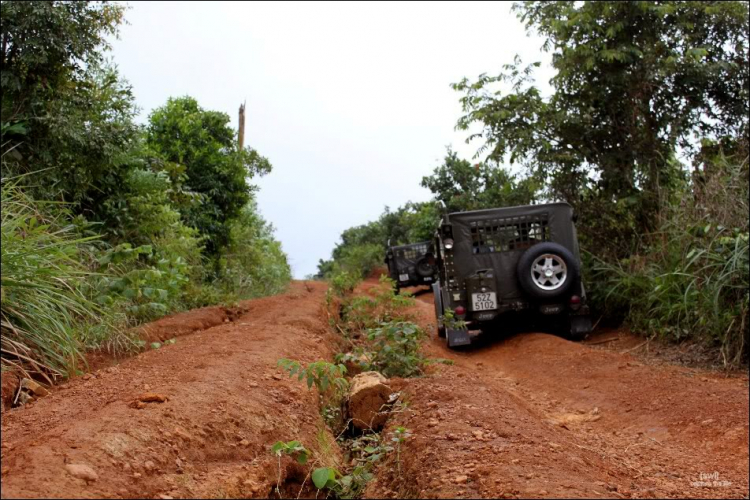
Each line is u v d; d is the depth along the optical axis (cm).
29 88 1014
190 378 520
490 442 426
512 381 984
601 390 846
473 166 2661
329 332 1056
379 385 590
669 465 555
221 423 420
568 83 1500
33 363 576
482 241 1290
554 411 801
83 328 722
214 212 1858
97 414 393
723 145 1420
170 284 1002
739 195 1063
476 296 1249
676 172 1439
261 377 570
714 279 1018
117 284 789
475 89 1512
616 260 1395
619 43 1416
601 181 1495
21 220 654
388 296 1112
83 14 1072
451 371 793
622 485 410
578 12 1427
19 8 973
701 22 1430
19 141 989
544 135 1491
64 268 683
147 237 1210
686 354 1055
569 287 1237
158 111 1891
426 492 358
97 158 1064
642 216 1417
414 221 3688
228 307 1259
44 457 306
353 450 528
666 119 1431
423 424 478
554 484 347
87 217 1123
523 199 1711
